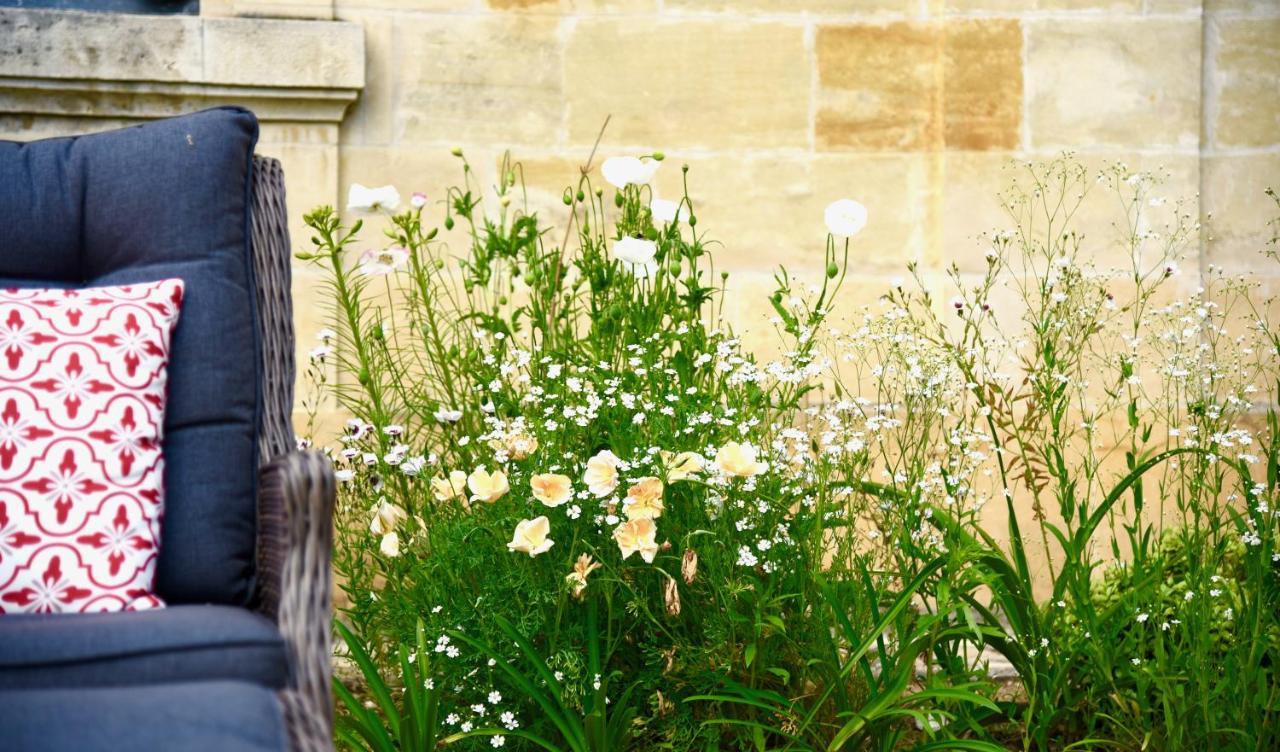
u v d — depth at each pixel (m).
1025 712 2.68
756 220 3.95
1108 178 3.90
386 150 3.83
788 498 2.64
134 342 1.96
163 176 2.12
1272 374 3.86
